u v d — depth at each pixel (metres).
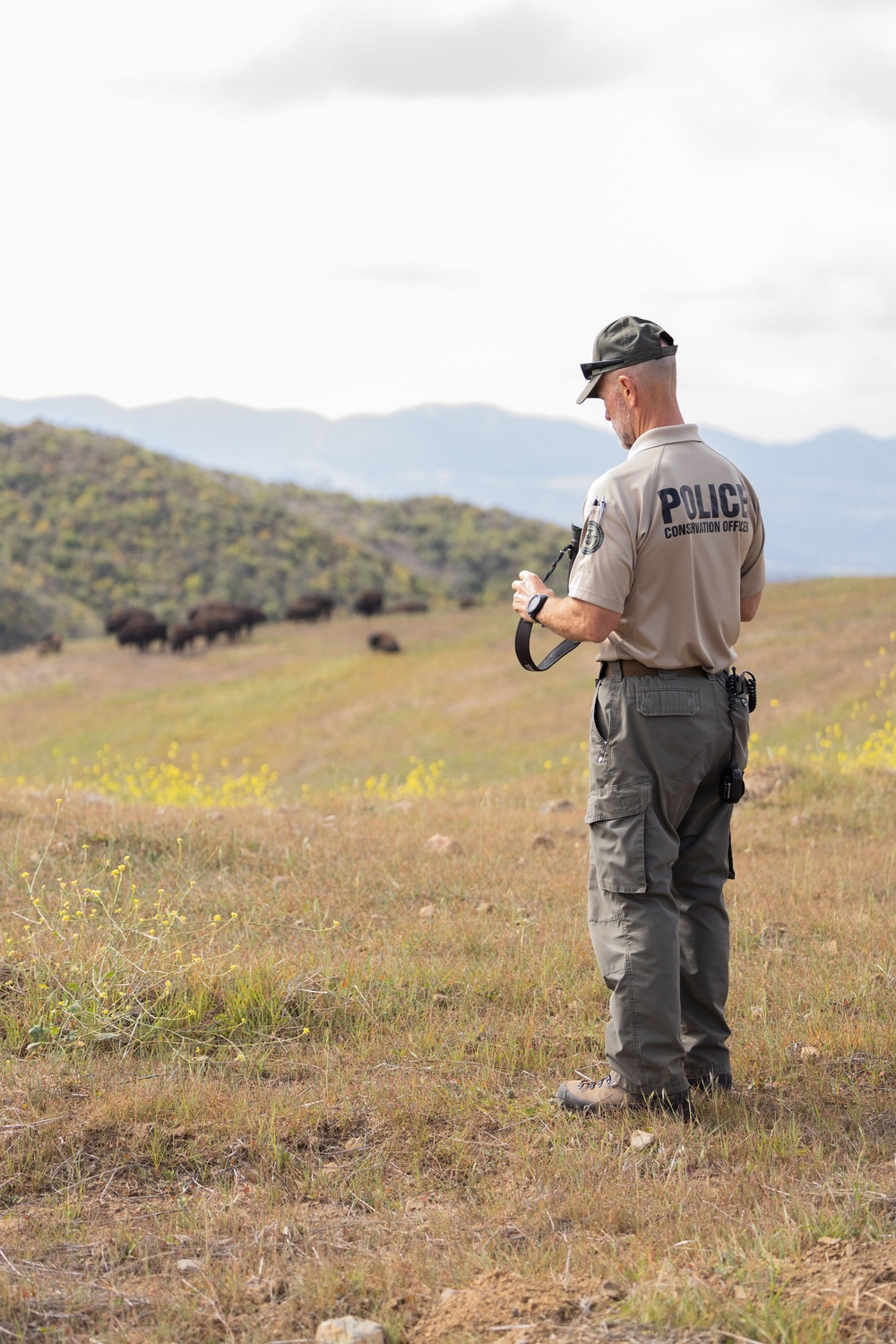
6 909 5.61
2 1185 3.12
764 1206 2.87
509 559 116.75
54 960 4.62
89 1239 2.87
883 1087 3.73
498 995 4.65
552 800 10.84
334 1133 3.47
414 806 10.06
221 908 5.86
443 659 42.06
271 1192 3.11
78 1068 3.86
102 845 7.02
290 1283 2.62
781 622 36.91
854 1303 2.24
